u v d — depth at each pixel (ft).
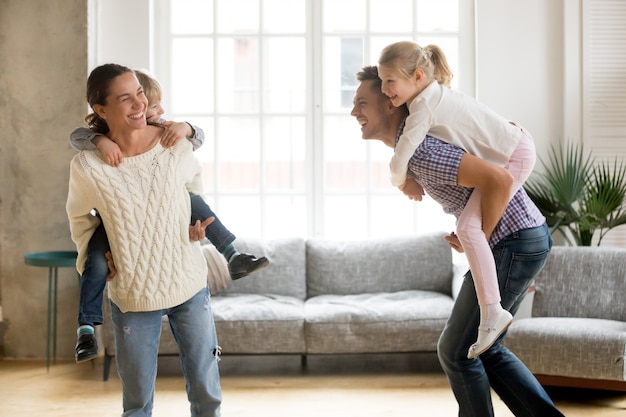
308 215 19.88
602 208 17.16
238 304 17.03
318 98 19.80
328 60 19.95
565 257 16.31
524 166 9.65
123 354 9.70
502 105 19.21
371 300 17.56
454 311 9.96
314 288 18.62
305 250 18.94
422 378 16.67
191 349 10.00
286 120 19.90
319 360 18.52
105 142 9.60
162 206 9.62
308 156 19.86
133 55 19.24
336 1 19.83
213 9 19.72
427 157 9.31
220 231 10.58
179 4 19.77
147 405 10.06
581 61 18.92
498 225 9.57
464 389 9.95
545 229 9.86
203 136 10.35
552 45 19.13
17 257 19.01
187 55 19.84
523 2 19.13
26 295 19.04
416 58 9.69
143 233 9.53
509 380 9.98
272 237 19.99
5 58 18.88
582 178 17.62
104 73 9.53
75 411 14.46
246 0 19.79
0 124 18.97
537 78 19.16
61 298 18.93
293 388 15.99
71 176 9.65
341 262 18.61
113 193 9.48
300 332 16.40
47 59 18.86
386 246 18.70
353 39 19.90
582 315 15.96
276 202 19.97
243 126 19.90
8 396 15.57
